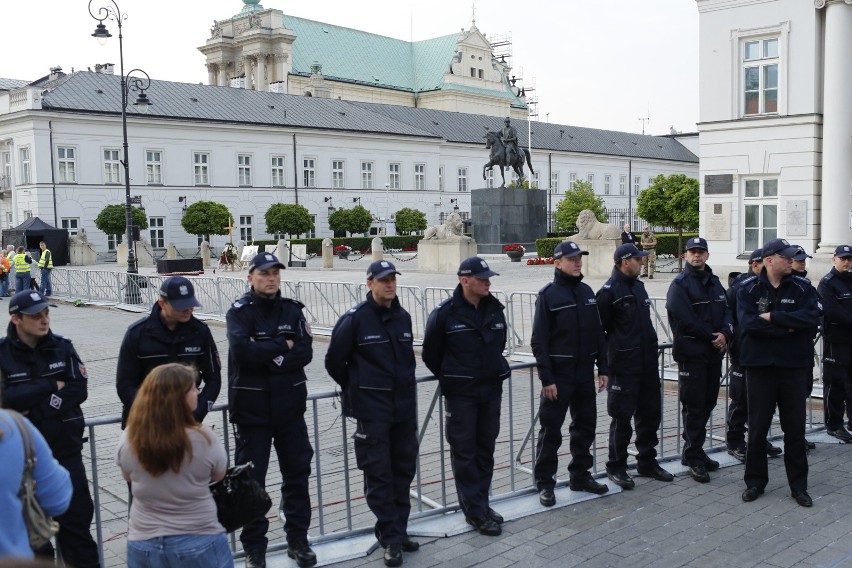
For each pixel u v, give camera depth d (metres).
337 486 7.33
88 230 48.78
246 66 87.19
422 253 32.44
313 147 59.09
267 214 53.44
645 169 86.38
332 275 33.66
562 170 77.25
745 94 22.41
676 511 6.27
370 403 5.45
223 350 15.63
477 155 72.00
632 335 6.74
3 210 51.06
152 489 3.77
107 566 5.63
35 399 4.53
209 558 3.80
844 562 5.22
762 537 5.68
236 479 4.15
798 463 6.41
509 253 35.44
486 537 5.81
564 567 5.24
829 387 8.32
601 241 27.05
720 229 22.89
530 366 6.75
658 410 7.01
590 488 6.66
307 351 5.29
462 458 5.89
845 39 19.98
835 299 8.08
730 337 7.05
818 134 21.20
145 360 4.95
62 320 21.91
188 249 52.59
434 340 5.92
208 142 53.56
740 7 22.00
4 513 2.87
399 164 64.94
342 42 91.94
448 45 96.06
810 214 21.28
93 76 52.12
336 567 5.36
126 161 25.45
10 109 47.97
